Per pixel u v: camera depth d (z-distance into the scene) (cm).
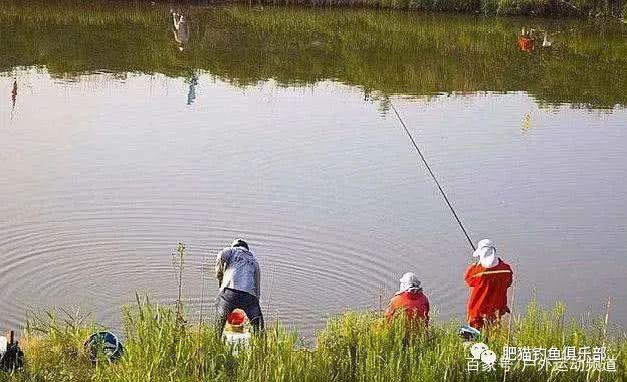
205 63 3706
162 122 2658
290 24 4809
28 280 1495
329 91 3300
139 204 1905
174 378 977
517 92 3469
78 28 4331
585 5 5822
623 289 1630
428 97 3303
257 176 2162
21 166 2141
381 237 1802
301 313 1422
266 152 2383
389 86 3481
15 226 1738
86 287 1480
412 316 1150
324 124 2752
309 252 1698
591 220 1995
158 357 999
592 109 3189
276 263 1638
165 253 1650
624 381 1052
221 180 2116
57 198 1919
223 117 2767
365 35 4647
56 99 2892
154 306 1396
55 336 1146
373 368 1005
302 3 5512
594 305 1552
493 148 2567
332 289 1529
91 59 3650
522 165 2398
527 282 1653
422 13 5634
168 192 1998
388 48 4331
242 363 1016
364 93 3300
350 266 1641
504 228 1917
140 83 3222
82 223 1778
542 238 1872
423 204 2034
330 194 2062
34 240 1669
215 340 1061
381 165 2327
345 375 1030
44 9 4825
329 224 1859
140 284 1503
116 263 1587
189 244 1705
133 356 1012
